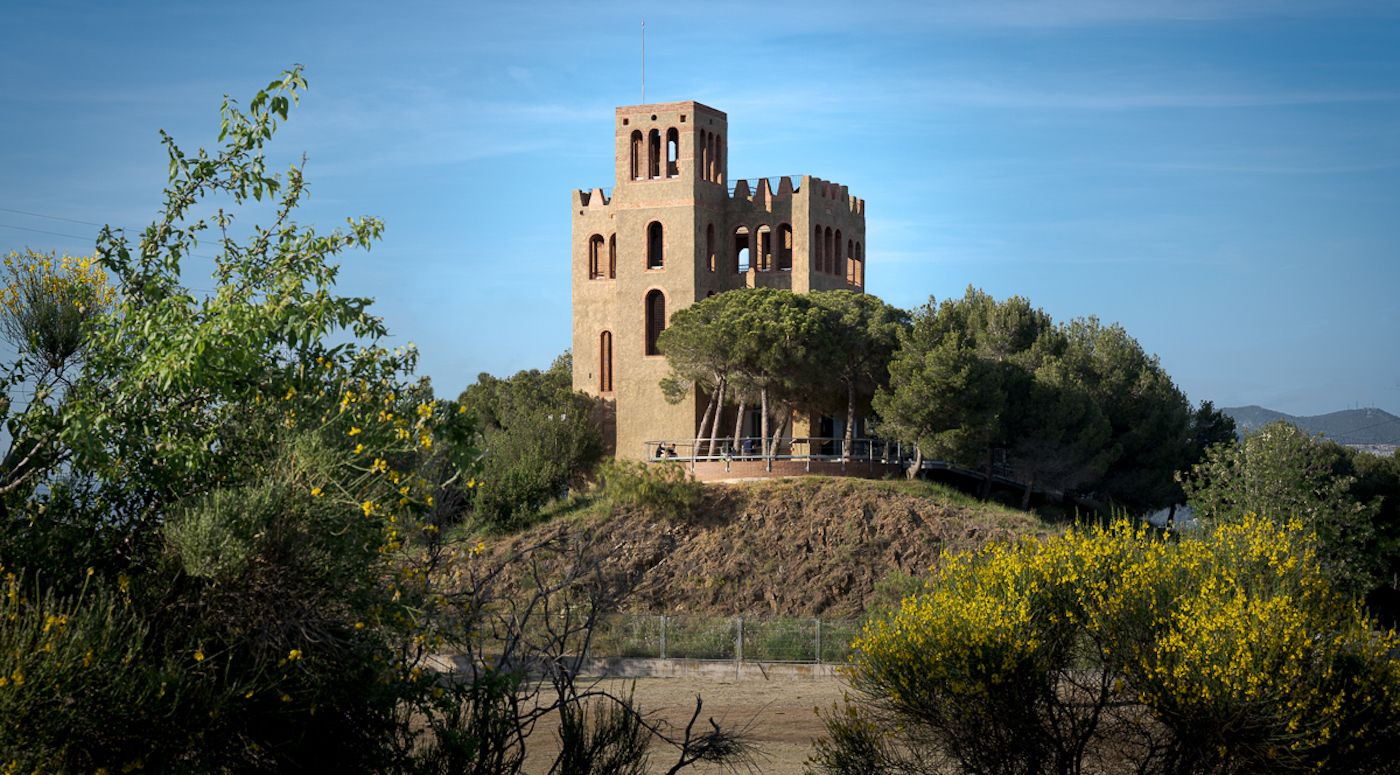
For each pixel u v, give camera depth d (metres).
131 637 10.59
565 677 13.45
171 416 12.33
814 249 68.25
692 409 64.69
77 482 12.30
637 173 67.69
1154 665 15.66
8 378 12.52
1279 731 14.65
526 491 51.78
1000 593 16.97
